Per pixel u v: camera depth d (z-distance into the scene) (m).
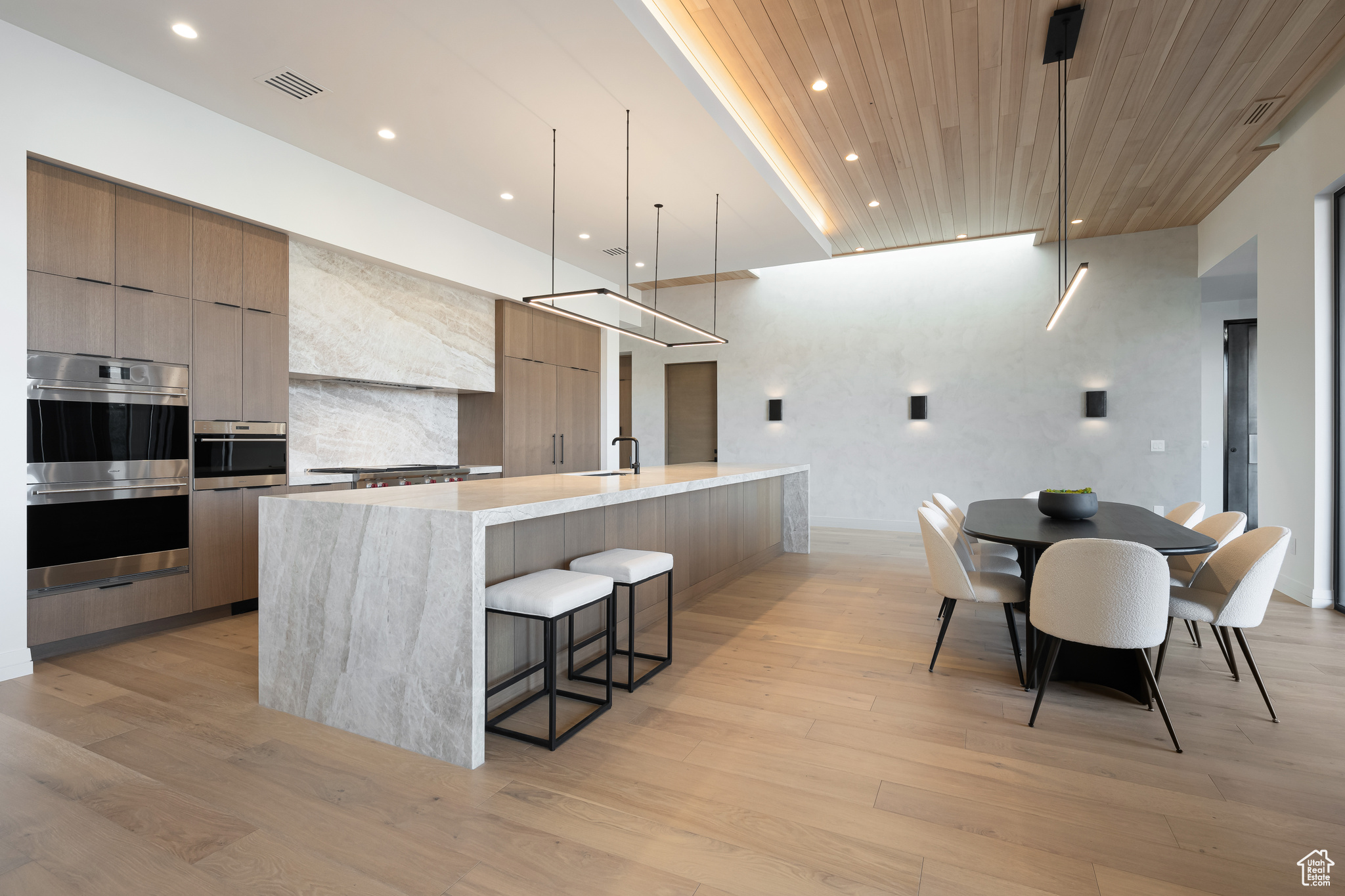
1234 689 2.92
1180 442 6.85
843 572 5.51
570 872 1.67
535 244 6.39
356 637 2.45
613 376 8.11
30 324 3.16
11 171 3.03
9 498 3.03
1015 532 3.14
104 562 3.47
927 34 3.41
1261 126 4.43
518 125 3.92
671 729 2.52
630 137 4.05
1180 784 2.10
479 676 2.24
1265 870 1.67
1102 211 6.23
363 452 5.51
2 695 2.80
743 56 3.60
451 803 1.99
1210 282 6.75
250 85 3.53
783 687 2.96
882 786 2.10
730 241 6.22
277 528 2.65
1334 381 4.29
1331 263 4.29
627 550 3.20
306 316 4.55
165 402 3.72
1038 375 7.41
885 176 5.25
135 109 3.47
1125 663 2.88
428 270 5.28
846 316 8.32
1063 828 1.86
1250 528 7.37
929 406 7.91
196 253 3.87
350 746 2.36
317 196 4.42
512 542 2.79
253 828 1.85
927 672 3.17
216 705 2.71
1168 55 3.59
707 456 9.32
